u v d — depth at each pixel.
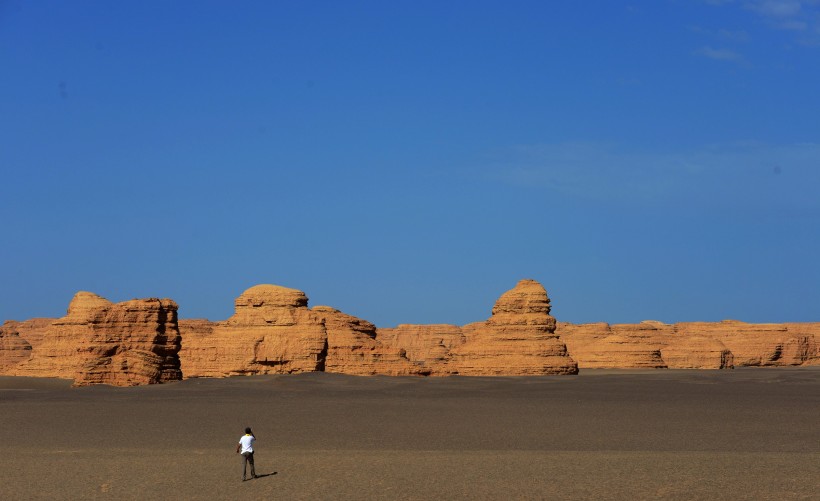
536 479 53.84
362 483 53.03
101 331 137.00
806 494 49.25
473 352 169.88
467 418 95.38
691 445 72.75
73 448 70.38
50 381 164.88
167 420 92.88
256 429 84.88
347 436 79.31
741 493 49.59
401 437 78.62
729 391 141.38
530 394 130.25
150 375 134.75
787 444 73.38
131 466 59.56
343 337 155.75
